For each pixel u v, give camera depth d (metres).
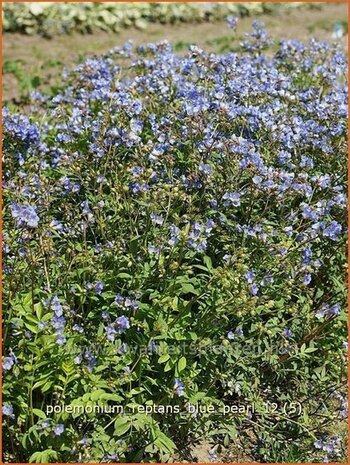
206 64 1.06
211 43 2.05
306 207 0.84
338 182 0.96
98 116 1.04
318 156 1.00
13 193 0.86
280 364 0.85
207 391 0.81
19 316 0.75
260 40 1.27
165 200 0.89
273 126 0.95
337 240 0.90
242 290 0.76
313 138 0.98
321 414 0.86
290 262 0.84
